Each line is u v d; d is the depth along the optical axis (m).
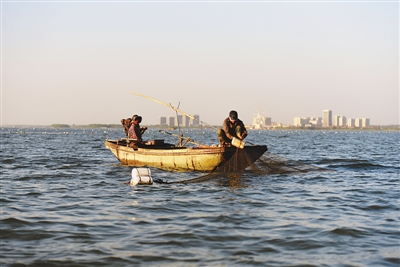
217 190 15.87
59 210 12.44
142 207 12.84
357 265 8.20
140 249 9.00
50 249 8.95
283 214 12.05
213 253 8.81
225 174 19.36
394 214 12.12
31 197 14.52
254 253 8.82
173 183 17.55
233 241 9.55
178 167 21.45
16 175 20.38
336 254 8.79
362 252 8.90
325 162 28.52
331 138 101.31
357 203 13.66
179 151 21.05
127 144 24.17
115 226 10.70
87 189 16.19
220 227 10.63
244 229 10.48
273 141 78.06
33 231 10.17
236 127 19.81
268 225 10.84
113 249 8.98
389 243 9.45
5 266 8.01
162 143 24.31
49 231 10.20
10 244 9.26
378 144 62.19
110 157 32.25
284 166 21.47
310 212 12.34
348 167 24.75
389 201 14.00
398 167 24.73
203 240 9.60
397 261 8.41
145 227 10.61
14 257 8.47
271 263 8.29
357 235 9.98
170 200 13.93
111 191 15.70
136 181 17.09
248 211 12.40
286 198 14.43
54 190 15.95
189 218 11.52
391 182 18.34
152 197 14.45
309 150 45.00
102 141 69.06
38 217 11.53
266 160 20.84
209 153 19.86
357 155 36.50
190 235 9.93
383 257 8.62
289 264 8.24
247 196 14.73
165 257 8.55
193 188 16.28
